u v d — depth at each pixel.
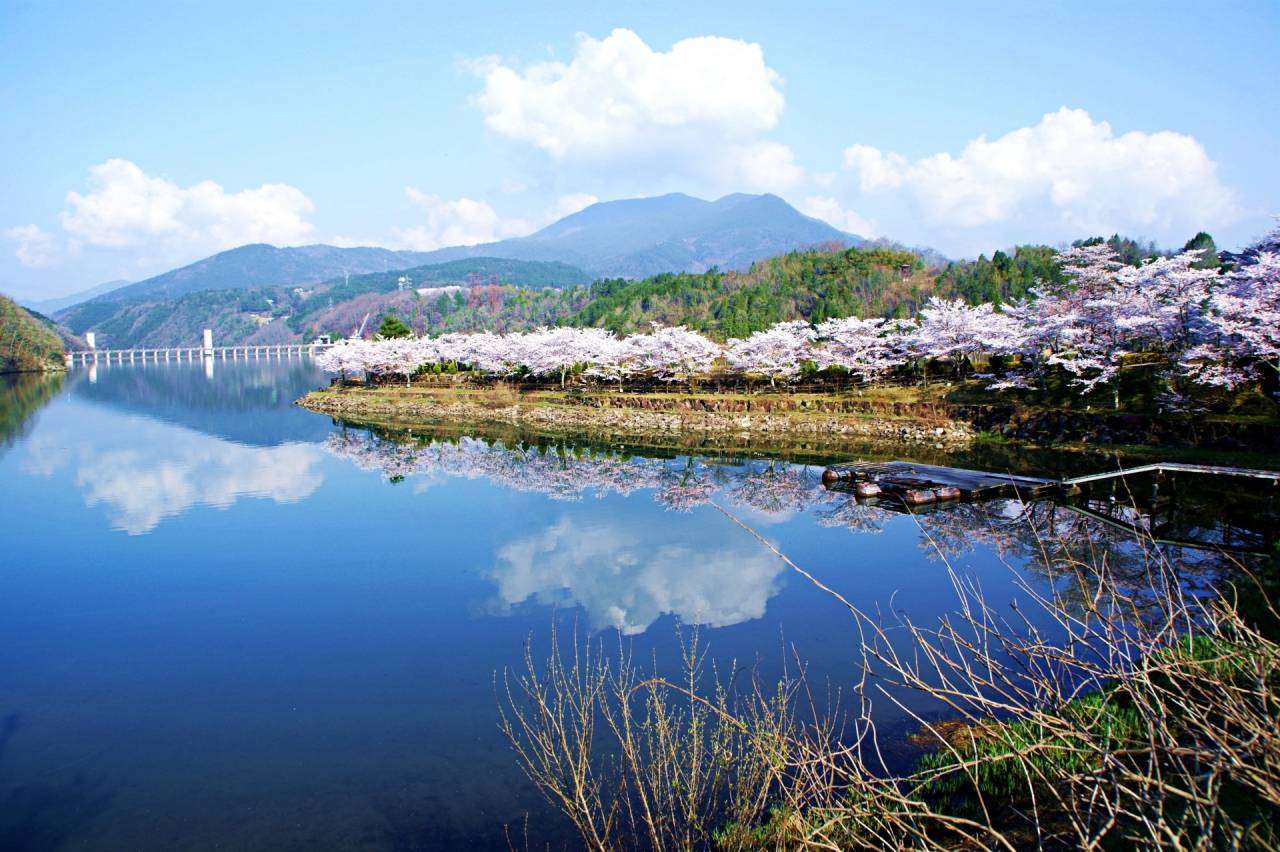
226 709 14.79
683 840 9.09
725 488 35.81
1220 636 6.58
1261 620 13.48
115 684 16.03
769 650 16.30
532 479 39.19
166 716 14.56
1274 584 17.28
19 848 10.69
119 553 26.09
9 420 66.19
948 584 20.89
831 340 68.25
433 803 11.15
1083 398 44.59
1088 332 44.19
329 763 12.60
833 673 14.73
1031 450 41.34
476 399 76.31
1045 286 62.62
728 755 10.31
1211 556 21.89
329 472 41.88
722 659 15.89
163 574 23.75
